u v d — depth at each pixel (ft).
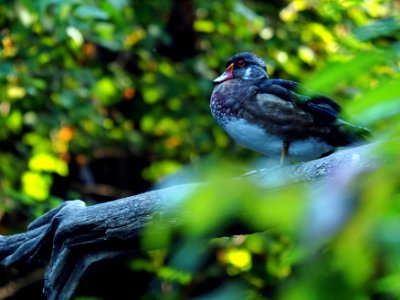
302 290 6.11
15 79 37.96
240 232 14.20
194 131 44.78
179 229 13.14
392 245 6.16
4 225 42.14
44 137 41.37
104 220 17.49
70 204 19.08
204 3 42.60
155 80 44.06
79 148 43.34
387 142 6.49
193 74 45.01
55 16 35.42
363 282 6.09
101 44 37.65
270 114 22.18
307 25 42.86
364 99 6.49
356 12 38.14
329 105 21.79
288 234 6.40
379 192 6.18
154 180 45.68
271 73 42.37
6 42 37.99
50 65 39.81
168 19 46.26
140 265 39.52
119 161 46.96
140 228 17.07
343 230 6.01
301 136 22.07
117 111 46.26
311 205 6.19
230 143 45.06
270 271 38.14
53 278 18.57
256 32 43.34
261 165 8.14
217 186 6.40
